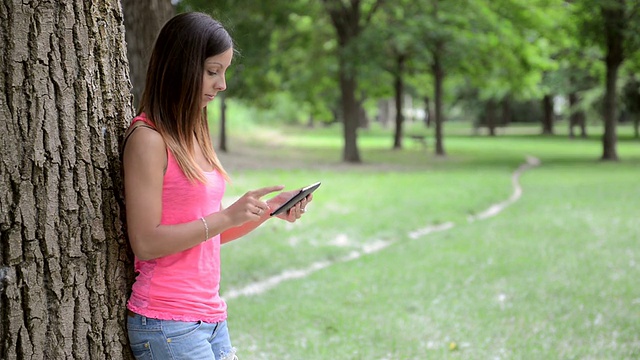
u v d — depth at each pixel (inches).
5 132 79.0
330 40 1033.5
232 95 954.1
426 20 834.8
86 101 84.2
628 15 895.7
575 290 260.2
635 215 442.9
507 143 1537.9
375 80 1167.6
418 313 234.8
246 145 1322.6
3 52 78.5
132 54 245.3
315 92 1192.2
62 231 82.7
